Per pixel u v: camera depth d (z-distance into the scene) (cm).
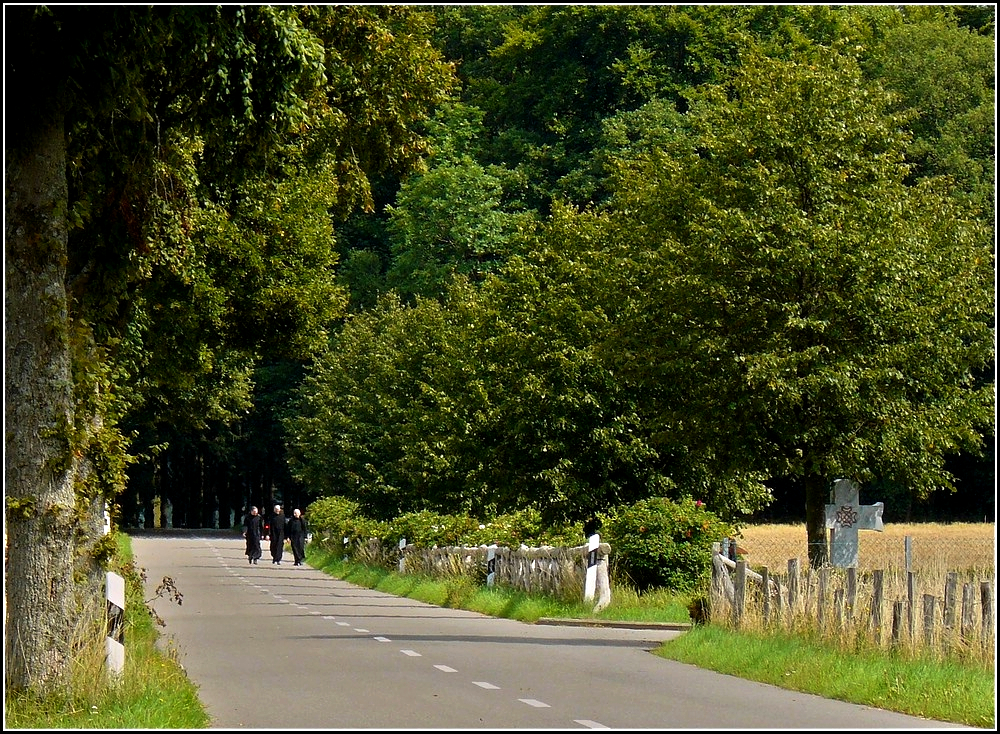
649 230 5609
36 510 2717
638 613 5556
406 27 4697
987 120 13612
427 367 10475
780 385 4947
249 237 6431
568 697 3075
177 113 3456
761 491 7481
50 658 2711
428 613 6241
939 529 11294
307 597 7400
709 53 15788
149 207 3609
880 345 5125
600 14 16412
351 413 11394
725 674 3597
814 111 5275
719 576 4394
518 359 7219
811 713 2831
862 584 3719
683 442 5469
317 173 4944
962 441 5491
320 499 14575
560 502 7238
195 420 9819
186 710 2677
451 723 2661
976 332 5162
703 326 5231
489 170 16625
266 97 3209
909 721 2728
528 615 5725
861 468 5259
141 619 4156
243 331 6994
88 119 3062
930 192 5497
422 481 8688
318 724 2639
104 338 3856
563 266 7244
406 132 4859
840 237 5012
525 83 17038
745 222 5044
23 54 2753
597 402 7050
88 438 2805
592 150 15838
